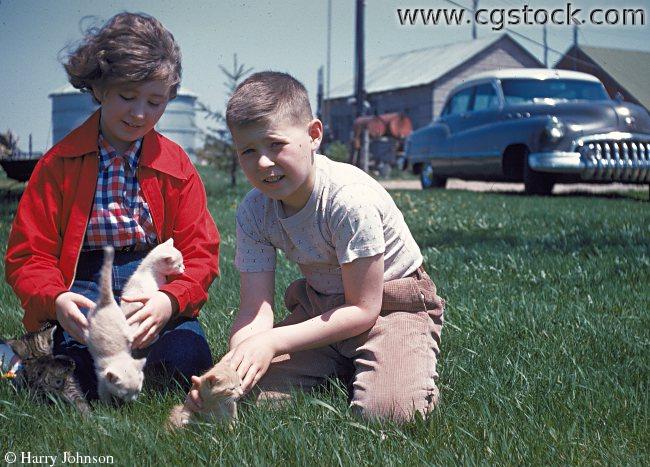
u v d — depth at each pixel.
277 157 2.86
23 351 3.04
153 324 2.96
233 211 10.63
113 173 3.27
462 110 15.82
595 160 12.66
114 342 2.79
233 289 4.91
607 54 28.61
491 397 2.95
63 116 19.50
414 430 2.74
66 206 3.22
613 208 10.86
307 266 3.32
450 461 2.39
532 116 13.64
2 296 4.65
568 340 3.80
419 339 3.10
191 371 3.22
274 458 2.41
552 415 2.79
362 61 26.95
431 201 12.45
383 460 2.40
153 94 3.07
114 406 2.86
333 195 3.08
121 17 3.09
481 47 32.66
